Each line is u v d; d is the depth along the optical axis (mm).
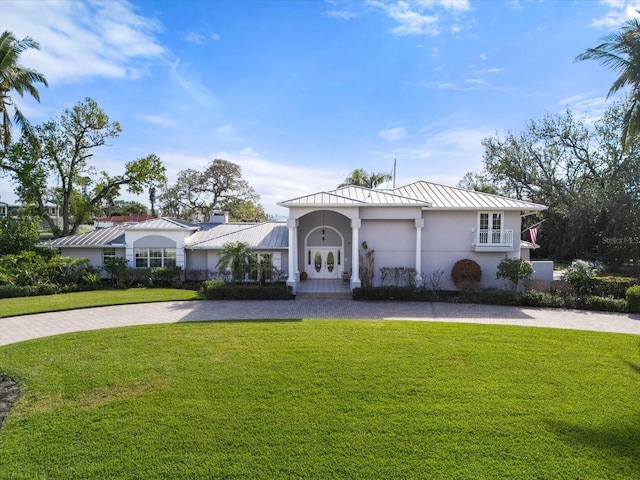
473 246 21484
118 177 33844
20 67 24891
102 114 32031
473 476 5273
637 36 18625
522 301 17516
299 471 5383
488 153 46250
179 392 7898
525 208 20859
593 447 5926
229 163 53062
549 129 41281
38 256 23016
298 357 9992
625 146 21047
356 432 6355
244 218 53938
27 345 11172
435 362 9617
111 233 26031
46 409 7223
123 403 7422
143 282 24047
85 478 5254
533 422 6664
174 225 24656
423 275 21203
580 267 18766
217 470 5398
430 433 6324
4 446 6020
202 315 15438
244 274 21281
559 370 9109
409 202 20609
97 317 15141
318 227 24438
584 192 34188
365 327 13109
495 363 9562
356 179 41188
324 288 21312
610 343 11297
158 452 5816
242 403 7387
